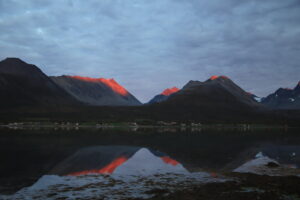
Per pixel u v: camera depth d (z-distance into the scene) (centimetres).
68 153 4750
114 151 5109
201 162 3891
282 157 4512
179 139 8531
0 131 11612
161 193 2203
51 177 2831
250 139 8750
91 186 2445
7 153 4700
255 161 4038
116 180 2692
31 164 3625
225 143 7150
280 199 2041
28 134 9806
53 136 8969
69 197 2100
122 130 15488
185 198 2044
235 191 2258
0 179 2727
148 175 2945
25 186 2444
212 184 2477
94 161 3906
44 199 2050
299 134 12394
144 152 5025
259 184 2492
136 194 2180
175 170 3250
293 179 2706
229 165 3656
